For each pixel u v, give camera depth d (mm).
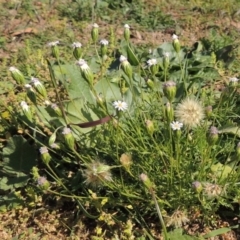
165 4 685
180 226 323
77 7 665
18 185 363
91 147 353
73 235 332
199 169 320
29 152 375
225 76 489
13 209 356
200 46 534
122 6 670
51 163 371
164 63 343
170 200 321
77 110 357
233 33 598
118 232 327
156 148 313
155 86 379
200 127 336
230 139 357
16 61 526
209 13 660
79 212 344
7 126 409
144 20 633
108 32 610
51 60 530
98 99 319
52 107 330
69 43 577
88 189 334
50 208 354
